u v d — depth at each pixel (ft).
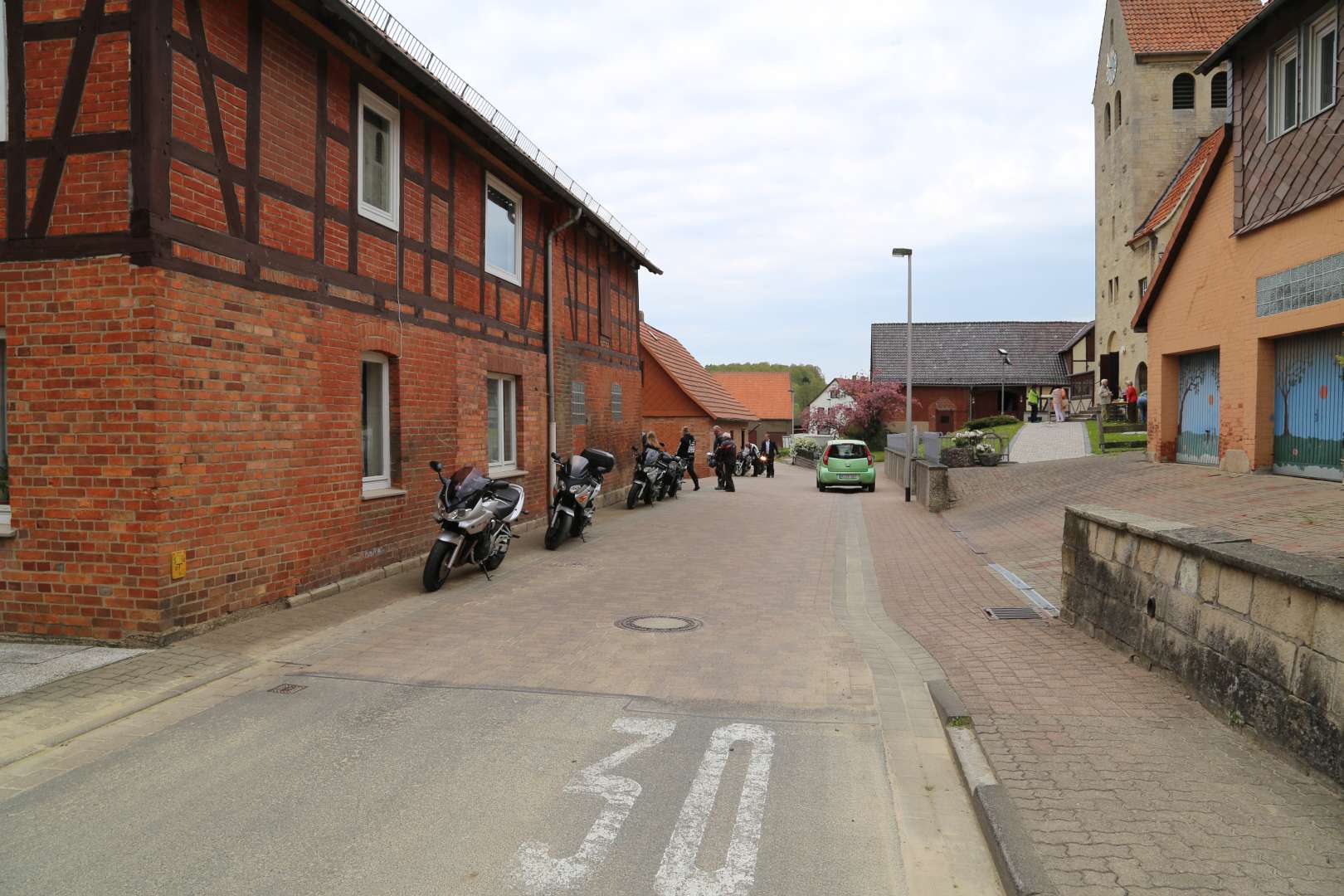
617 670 20.04
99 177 20.84
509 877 10.81
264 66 24.99
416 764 14.37
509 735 15.75
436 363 35.70
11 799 12.97
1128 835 11.16
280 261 25.59
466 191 38.91
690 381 119.34
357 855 11.31
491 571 33.30
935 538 44.88
